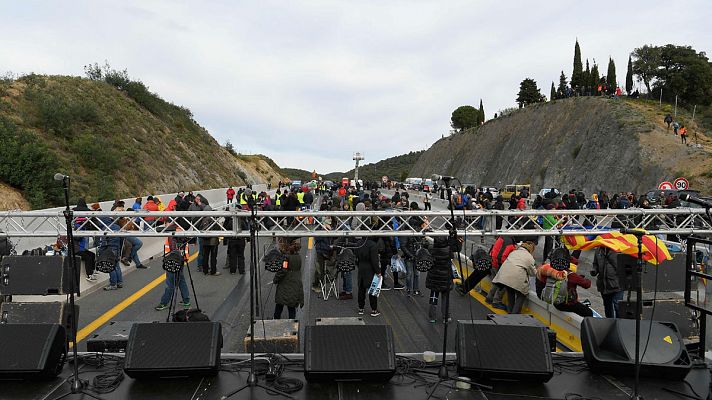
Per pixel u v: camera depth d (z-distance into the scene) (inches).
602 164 2018.9
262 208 772.0
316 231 322.7
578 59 3484.3
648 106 2378.2
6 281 260.4
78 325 352.8
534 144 2691.9
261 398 191.8
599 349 216.5
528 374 199.6
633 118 2085.4
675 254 318.0
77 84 1631.4
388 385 205.5
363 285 381.1
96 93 1664.6
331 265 449.1
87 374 214.8
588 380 209.2
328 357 201.9
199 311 267.7
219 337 215.8
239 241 542.3
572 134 2405.3
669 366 203.8
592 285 498.9
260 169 3454.7
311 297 448.5
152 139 1685.5
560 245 340.8
